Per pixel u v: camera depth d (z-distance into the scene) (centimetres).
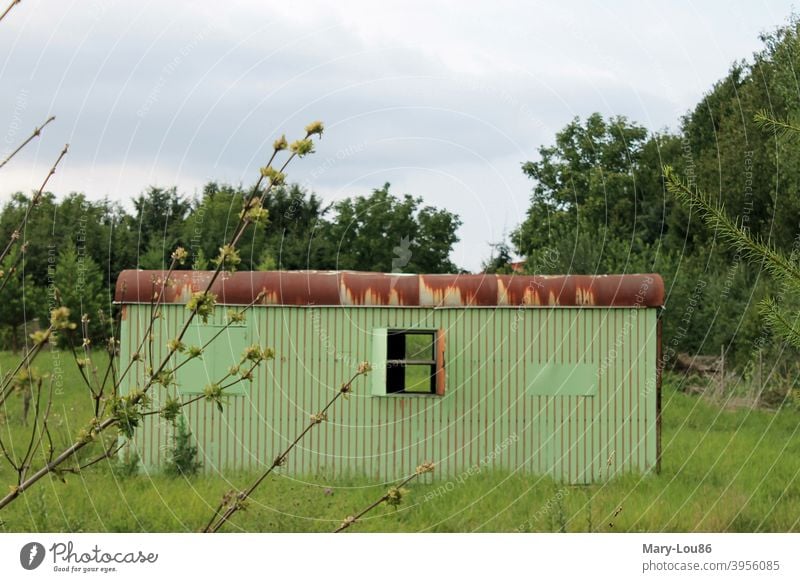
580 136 3553
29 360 414
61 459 416
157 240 2792
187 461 1384
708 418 2100
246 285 1452
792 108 1522
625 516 1116
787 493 1282
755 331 2398
